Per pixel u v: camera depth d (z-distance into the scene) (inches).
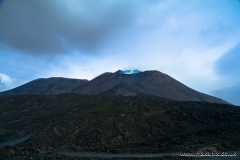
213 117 2160.4
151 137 1700.3
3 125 2164.1
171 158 933.2
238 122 1977.1
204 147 1106.1
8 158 939.3
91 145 1501.0
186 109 2514.8
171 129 1889.8
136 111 2440.9
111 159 958.4
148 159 936.9
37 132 1766.7
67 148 1302.9
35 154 1038.4
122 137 1676.9
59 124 1937.7
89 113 2443.4
